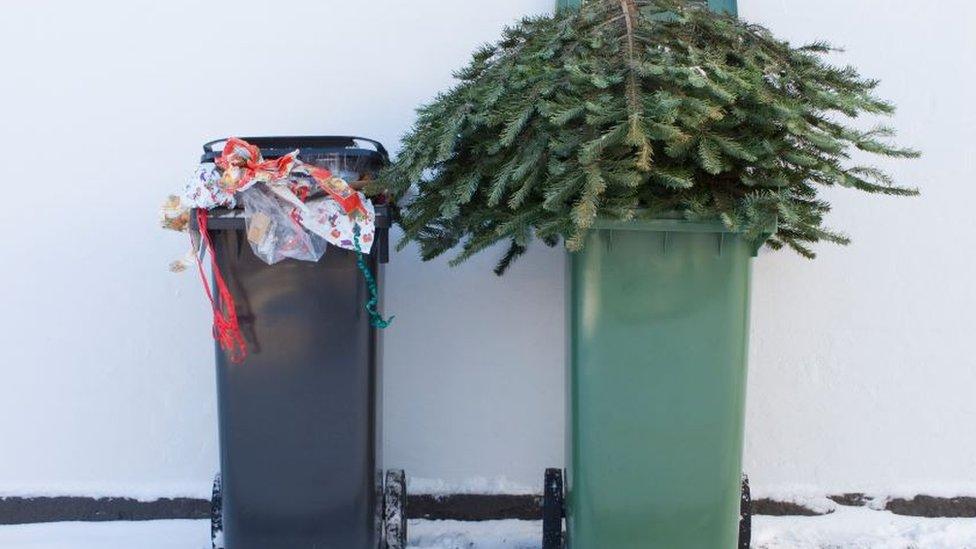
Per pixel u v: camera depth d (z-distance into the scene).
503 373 3.69
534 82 2.86
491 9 3.56
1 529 3.60
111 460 3.68
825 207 3.04
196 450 3.69
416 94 3.58
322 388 3.01
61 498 3.67
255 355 2.99
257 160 2.88
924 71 3.56
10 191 3.57
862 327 3.65
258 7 3.55
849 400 3.68
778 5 3.54
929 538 3.51
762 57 2.93
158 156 3.58
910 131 3.58
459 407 3.70
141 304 3.64
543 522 3.34
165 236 3.62
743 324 2.97
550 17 3.26
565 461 3.32
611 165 2.70
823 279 3.64
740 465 3.04
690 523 3.01
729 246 2.91
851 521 3.63
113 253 3.62
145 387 3.66
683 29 2.99
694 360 2.95
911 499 3.68
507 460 3.70
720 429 2.98
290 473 3.03
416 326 3.67
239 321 2.98
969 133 3.57
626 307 2.94
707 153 2.70
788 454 3.70
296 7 3.56
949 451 3.68
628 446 2.99
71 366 3.64
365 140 3.20
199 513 3.69
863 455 3.69
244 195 2.87
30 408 3.64
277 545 3.05
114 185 3.59
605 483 3.01
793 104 2.79
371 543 3.09
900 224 3.61
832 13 3.55
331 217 2.90
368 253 2.96
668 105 2.56
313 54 3.57
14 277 3.60
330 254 2.97
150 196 3.60
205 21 3.55
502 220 2.98
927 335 3.64
